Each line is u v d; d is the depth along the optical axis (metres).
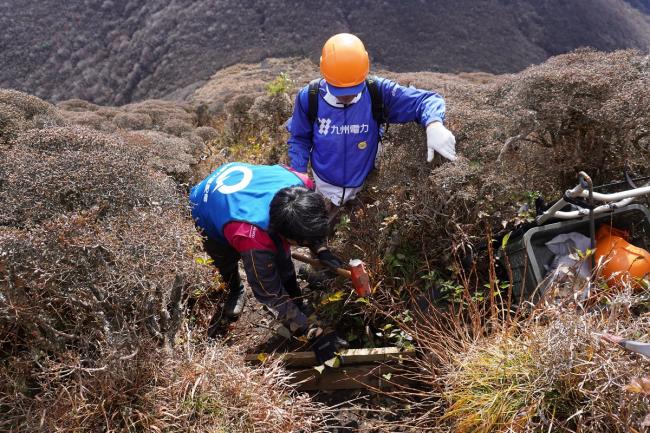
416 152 2.96
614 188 2.77
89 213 2.01
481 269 2.77
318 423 2.35
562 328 1.95
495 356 2.11
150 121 7.94
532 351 2.03
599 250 2.49
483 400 2.04
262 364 2.37
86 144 2.52
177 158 4.36
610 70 2.63
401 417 2.39
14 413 1.96
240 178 2.54
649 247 2.52
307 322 2.53
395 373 2.52
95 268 1.94
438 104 2.89
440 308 2.66
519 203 2.66
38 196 2.11
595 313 2.04
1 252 1.79
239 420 1.99
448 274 2.79
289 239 2.28
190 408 1.98
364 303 2.74
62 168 2.18
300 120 3.16
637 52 3.03
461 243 2.59
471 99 3.69
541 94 2.64
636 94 2.43
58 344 1.99
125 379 1.93
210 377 2.07
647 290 2.22
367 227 2.96
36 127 3.72
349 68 2.83
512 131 2.85
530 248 2.44
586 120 2.69
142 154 2.90
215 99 11.98
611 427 1.83
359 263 2.40
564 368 1.91
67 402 1.89
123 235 2.02
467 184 2.68
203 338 2.46
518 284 2.60
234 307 2.99
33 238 1.84
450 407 2.13
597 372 1.87
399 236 2.86
